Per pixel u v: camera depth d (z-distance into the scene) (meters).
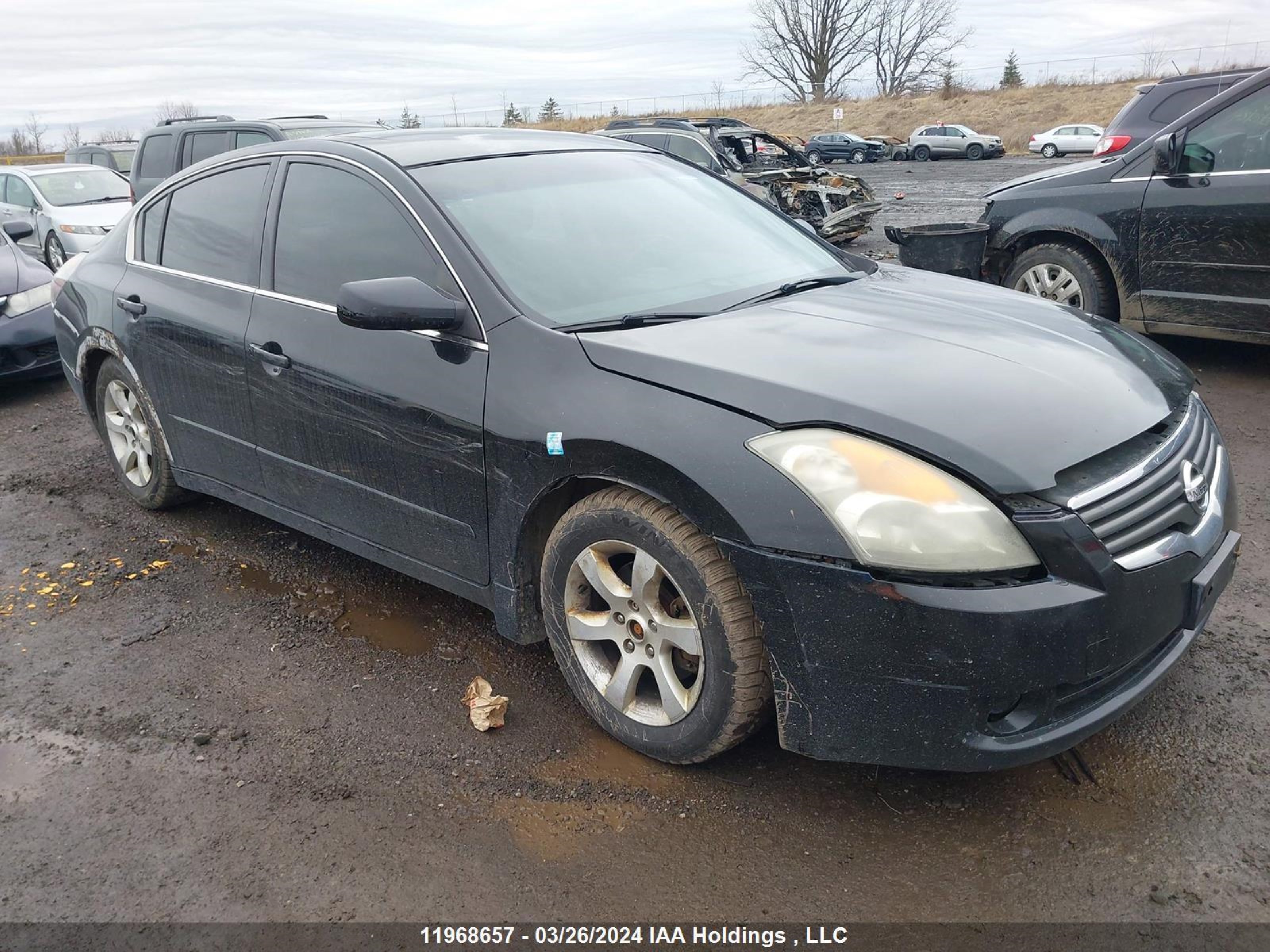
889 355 2.48
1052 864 2.24
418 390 2.85
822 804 2.46
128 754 2.76
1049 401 2.32
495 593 2.87
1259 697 2.81
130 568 3.97
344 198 3.25
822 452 2.17
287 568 3.94
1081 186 6.16
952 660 2.06
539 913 2.16
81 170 14.39
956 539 2.05
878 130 50.69
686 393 2.37
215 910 2.20
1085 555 2.09
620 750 2.71
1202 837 2.30
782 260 3.45
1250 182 5.40
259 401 3.42
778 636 2.22
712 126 14.72
